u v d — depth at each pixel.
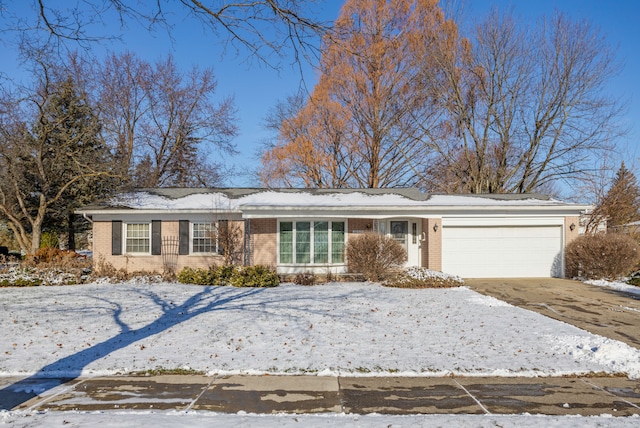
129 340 8.48
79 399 5.68
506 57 27.78
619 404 5.55
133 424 4.71
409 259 19.55
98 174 21.61
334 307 11.66
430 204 18.94
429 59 26.44
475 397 5.79
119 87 30.98
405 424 4.77
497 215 18.62
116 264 18.89
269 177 33.19
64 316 10.63
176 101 32.59
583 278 17.91
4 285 16.17
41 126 21.84
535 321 10.09
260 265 17.16
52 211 25.36
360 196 21.03
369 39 21.34
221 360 7.27
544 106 27.73
